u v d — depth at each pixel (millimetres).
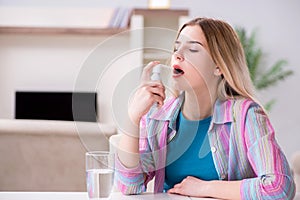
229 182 1377
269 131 1427
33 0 5695
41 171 2596
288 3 5754
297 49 5762
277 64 5492
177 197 1381
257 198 1322
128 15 5617
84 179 2602
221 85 1455
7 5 5684
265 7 5762
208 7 5754
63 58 5613
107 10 5695
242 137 1438
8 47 5594
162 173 1495
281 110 5746
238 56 1478
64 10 5695
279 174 1336
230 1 5754
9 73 5609
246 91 1507
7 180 2605
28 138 2553
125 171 1376
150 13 5234
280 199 1319
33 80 5629
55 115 5438
